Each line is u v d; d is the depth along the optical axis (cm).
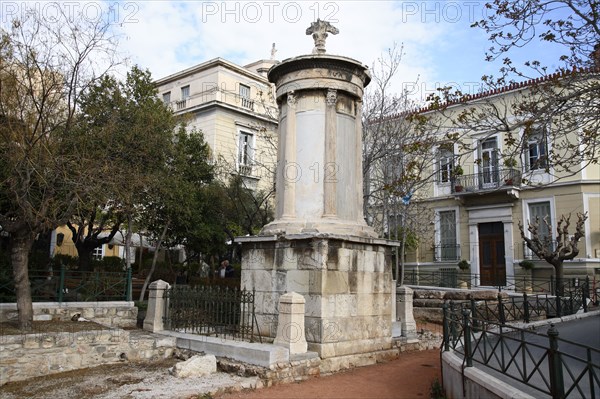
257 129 2670
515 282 2570
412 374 927
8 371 864
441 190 2923
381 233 2009
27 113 1048
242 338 994
